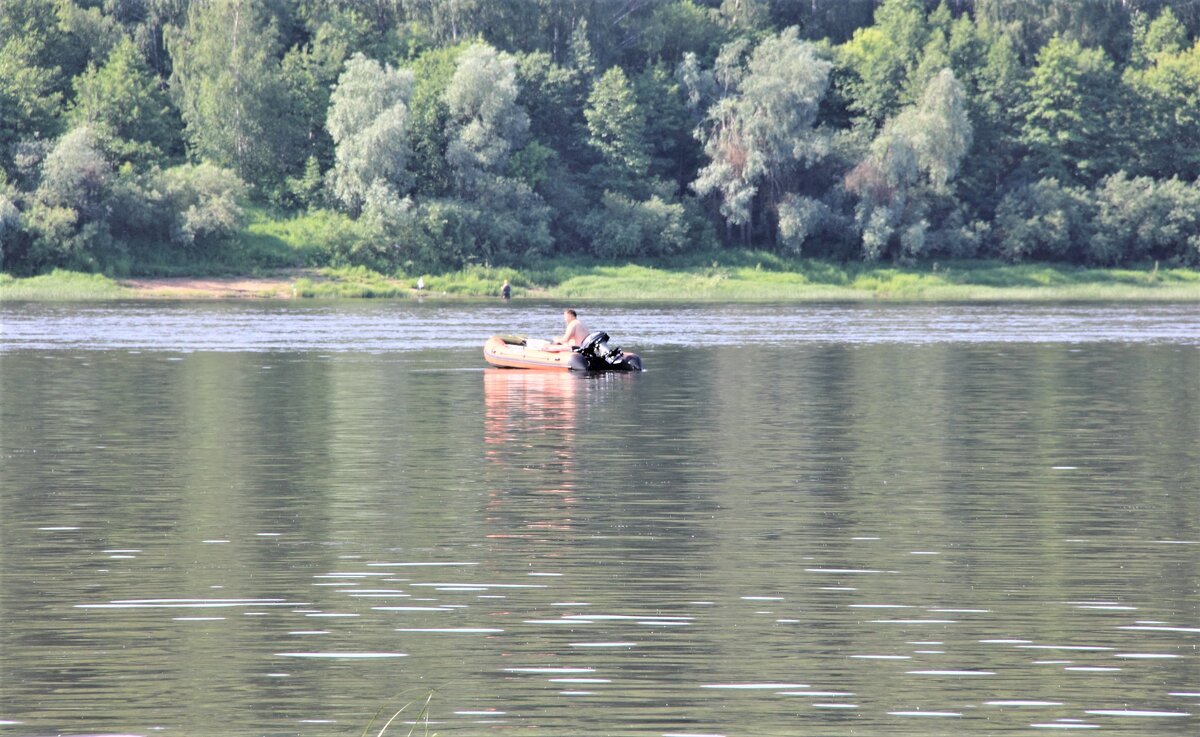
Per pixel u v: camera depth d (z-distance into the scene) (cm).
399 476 8194
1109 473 8362
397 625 5012
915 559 6041
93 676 4462
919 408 11912
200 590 5481
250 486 7819
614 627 4994
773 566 5903
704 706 4197
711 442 9731
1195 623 5038
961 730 4012
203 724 4059
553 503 7331
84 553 6112
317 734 3988
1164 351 19025
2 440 9694
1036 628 4981
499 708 4181
